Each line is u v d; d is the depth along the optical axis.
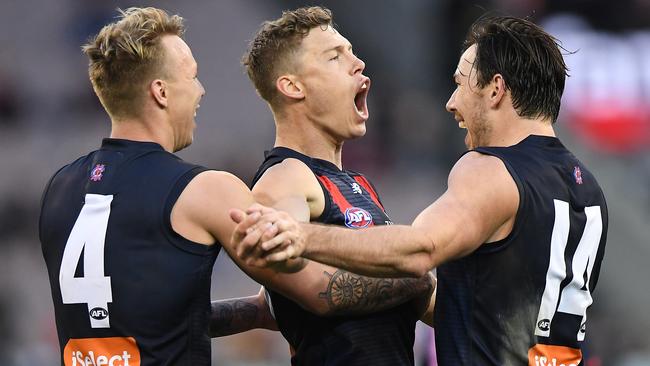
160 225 11.98
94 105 48.16
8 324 38.00
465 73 12.95
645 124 46.16
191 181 12.11
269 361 34.09
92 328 12.16
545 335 12.27
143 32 12.55
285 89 13.98
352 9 53.22
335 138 14.16
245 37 52.06
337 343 13.12
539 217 12.01
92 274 12.11
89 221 12.25
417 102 48.44
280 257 10.80
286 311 13.59
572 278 12.36
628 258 43.00
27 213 43.97
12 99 47.72
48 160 45.97
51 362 36.91
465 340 12.13
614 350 37.12
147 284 11.95
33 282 41.38
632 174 44.84
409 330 13.78
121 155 12.48
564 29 47.56
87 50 12.78
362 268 11.27
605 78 46.53
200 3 52.47
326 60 13.92
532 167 12.20
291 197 12.78
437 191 45.62
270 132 48.53
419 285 13.50
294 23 14.02
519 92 12.55
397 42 51.88
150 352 11.96
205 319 12.24
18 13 50.09
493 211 11.70
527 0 47.56
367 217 13.44
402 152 46.78
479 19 13.21
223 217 11.94
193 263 12.02
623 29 47.66
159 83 12.63
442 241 11.30
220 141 47.09
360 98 14.38
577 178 12.60
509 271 11.99
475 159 12.18
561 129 45.50
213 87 50.56
